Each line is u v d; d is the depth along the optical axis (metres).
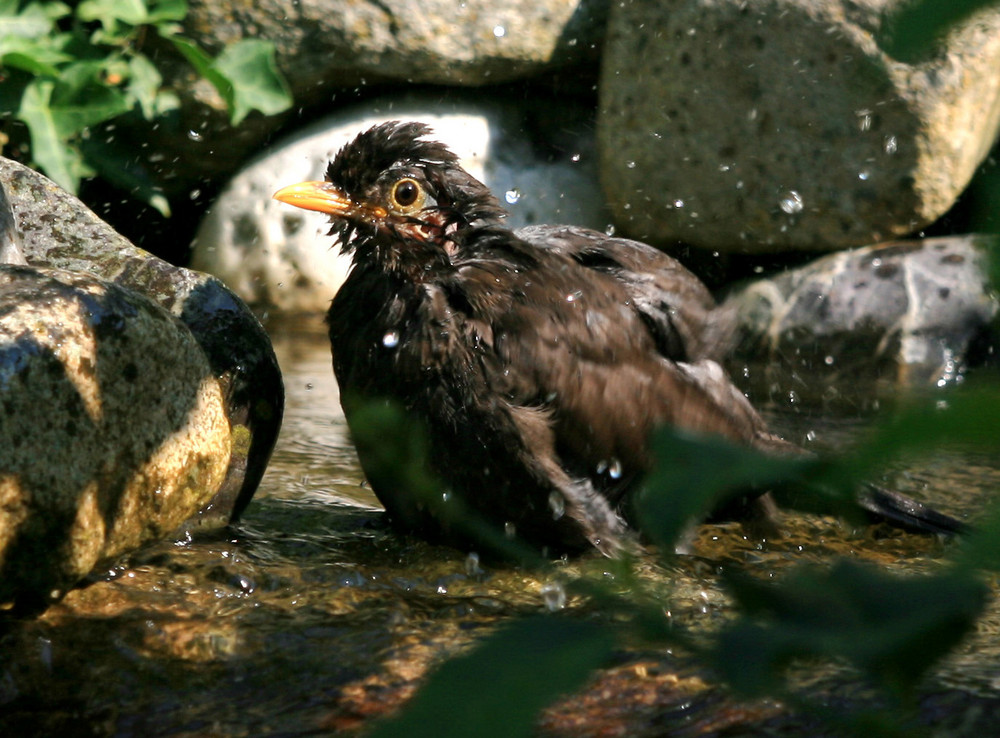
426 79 14.42
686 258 14.12
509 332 6.37
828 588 0.88
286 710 4.59
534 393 6.35
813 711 1.00
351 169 6.93
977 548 0.85
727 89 13.03
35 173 7.37
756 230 13.34
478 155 14.39
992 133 13.21
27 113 13.07
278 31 13.95
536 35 14.33
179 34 13.88
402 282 6.70
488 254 6.75
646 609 1.01
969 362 11.81
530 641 0.84
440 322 6.38
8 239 6.26
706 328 7.16
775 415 9.97
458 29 14.12
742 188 13.22
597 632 0.85
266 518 7.14
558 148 14.83
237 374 6.73
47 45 13.45
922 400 0.87
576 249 7.29
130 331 5.25
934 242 12.66
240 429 6.78
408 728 0.80
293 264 14.12
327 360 12.04
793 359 12.28
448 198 6.96
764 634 0.87
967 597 0.83
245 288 14.21
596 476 6.63
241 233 14.22
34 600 5.25
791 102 12.77
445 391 6.34
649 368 6.77
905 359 11.88
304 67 14.16
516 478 6.38
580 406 6.43
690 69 13.15
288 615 5.56
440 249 6.71
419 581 6.12
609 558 1.15
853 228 12.92
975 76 12.37
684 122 13.32
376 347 6.57
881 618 0.84
